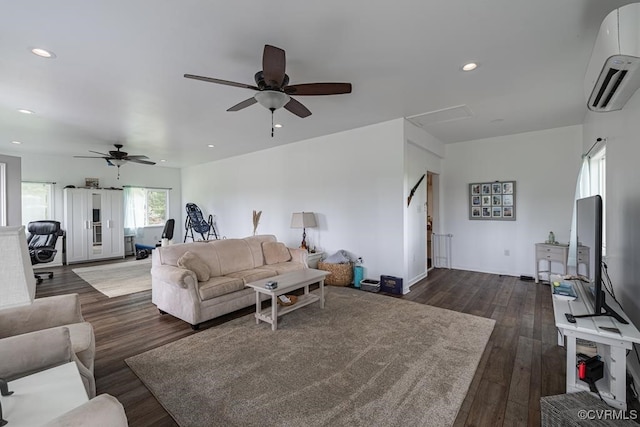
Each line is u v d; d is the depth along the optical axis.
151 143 5.76
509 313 3.43
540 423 1.70
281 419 1.73
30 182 6.60
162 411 1.83
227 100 3.51
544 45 2.38
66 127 4.58
